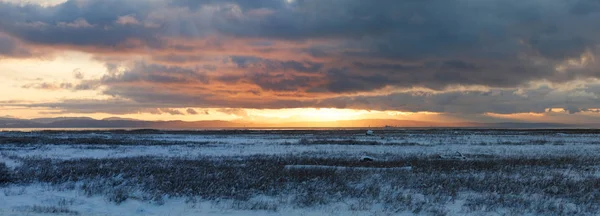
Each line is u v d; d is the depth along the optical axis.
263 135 70.12
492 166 20.67
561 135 68.00
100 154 29.05
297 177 16.28
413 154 29.59
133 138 52.91
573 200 12.52
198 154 29.25
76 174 17.06
